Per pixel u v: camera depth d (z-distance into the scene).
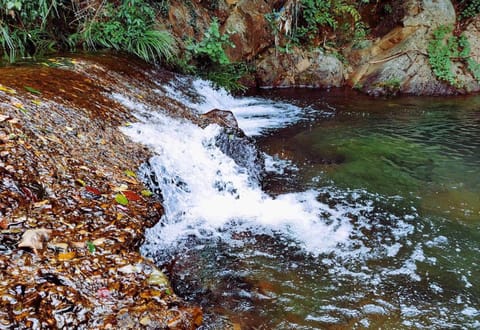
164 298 1.67
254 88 8.96
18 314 1.39
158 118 4.07
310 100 7.90
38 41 5.27
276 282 2.35
